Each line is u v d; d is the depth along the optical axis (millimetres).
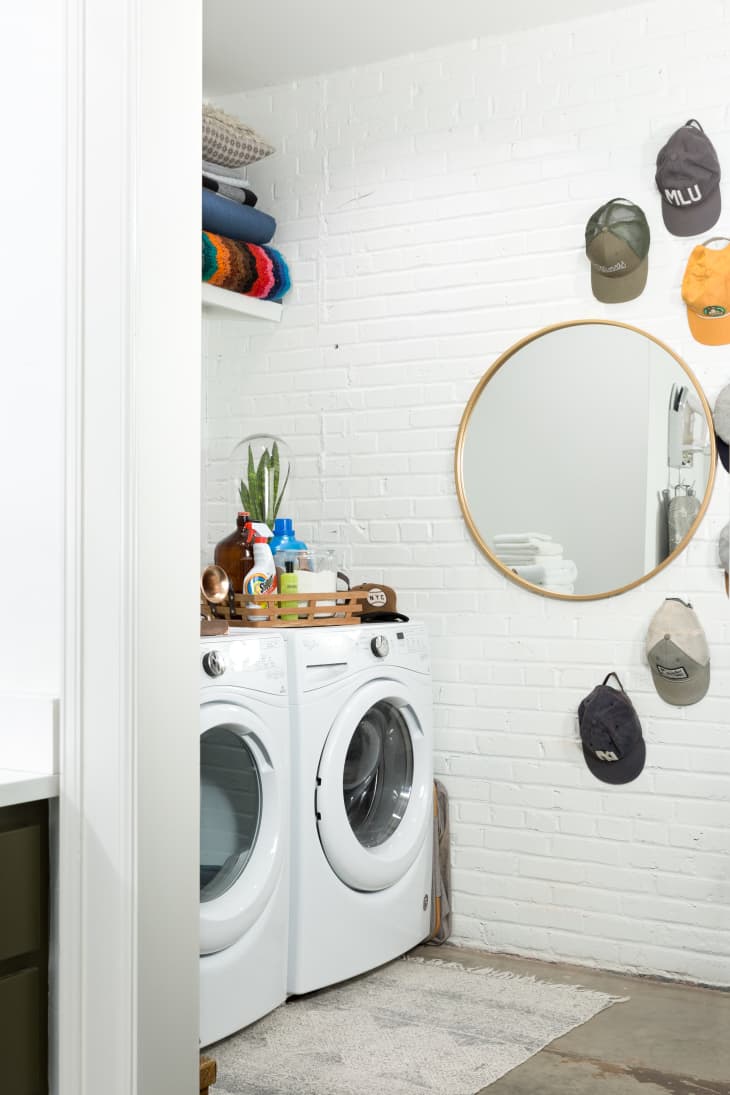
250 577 3111
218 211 3514
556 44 3383
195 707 1754
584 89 3344
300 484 3791
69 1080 1644
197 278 1767
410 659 3330
